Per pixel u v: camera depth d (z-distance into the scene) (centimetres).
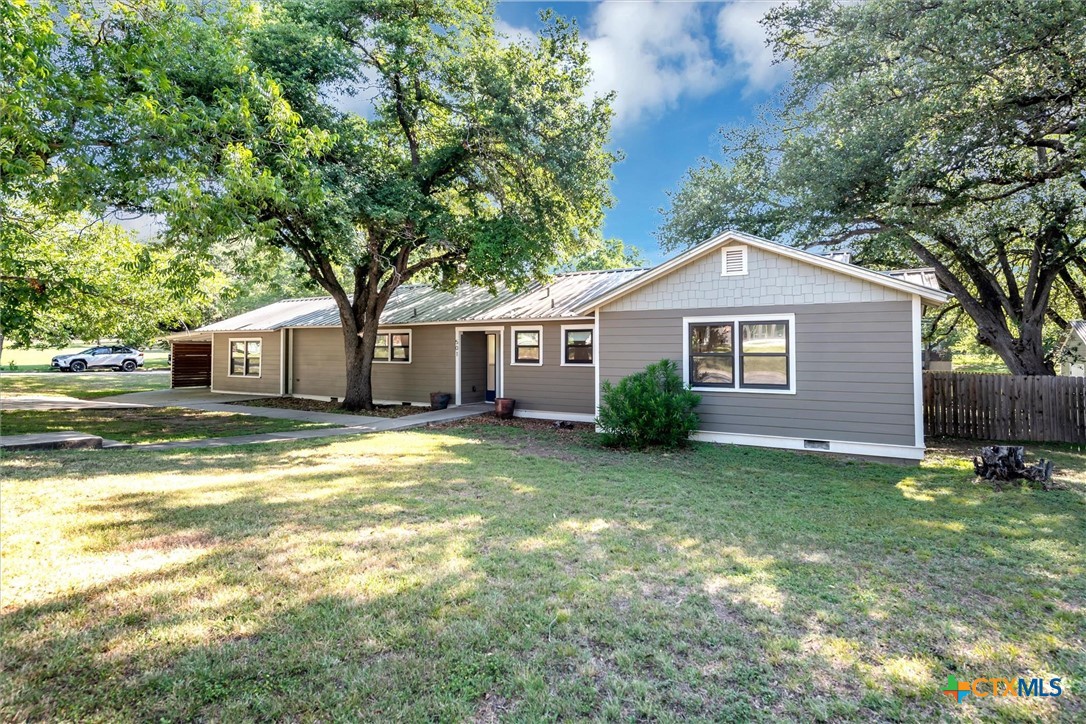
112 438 1021
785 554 446
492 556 427
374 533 477
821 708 250
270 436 1102
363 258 1405
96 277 1294
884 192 1227
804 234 1478
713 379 1041
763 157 1602
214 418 1395
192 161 749
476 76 1210
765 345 994
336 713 238
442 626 314
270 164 909
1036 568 423
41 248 1189
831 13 1373
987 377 1132
